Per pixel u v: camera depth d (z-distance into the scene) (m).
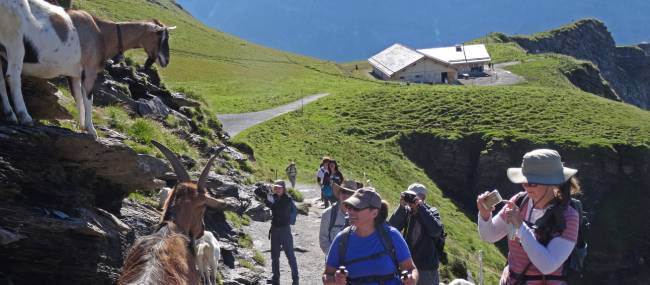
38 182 10.09
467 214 70.75
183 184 7.77
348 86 117.62
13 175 9.62
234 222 21.09
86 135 11.14
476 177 83.75
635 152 84.81
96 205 11.93
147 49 14.20
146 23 14.02
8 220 9.12
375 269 7.97
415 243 11.33
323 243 12.66
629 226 81.25
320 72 141.50
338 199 12.73
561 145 84.56
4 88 11.05
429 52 167.75
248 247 19.56
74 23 12.18
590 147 83.75
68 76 12.41
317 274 19.53
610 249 79.94
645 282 80.50
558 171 6.87
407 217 11.48
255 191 26.80
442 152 84.38
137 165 12.07
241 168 30.98
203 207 7.83
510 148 83.81
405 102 97.88
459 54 165.75
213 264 11.00
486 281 38.06
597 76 180.00
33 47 11.23
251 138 67.88
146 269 6.39
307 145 70.50
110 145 11.50
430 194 70.94
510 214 6.71
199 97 37.44
